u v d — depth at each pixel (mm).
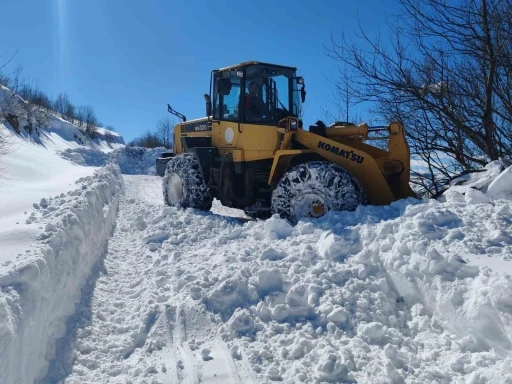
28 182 7754
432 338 2787
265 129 6148
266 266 3717
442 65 6359
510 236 3277
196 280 3693
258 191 6359
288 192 5324
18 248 3283
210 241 5070
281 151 5668
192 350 2902
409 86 6355
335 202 4980
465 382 2311
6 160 8977
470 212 3857
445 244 3332
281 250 4012
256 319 3148
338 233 4027
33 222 4125
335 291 3238
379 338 2807
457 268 2926
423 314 3016
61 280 3328
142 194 10891
